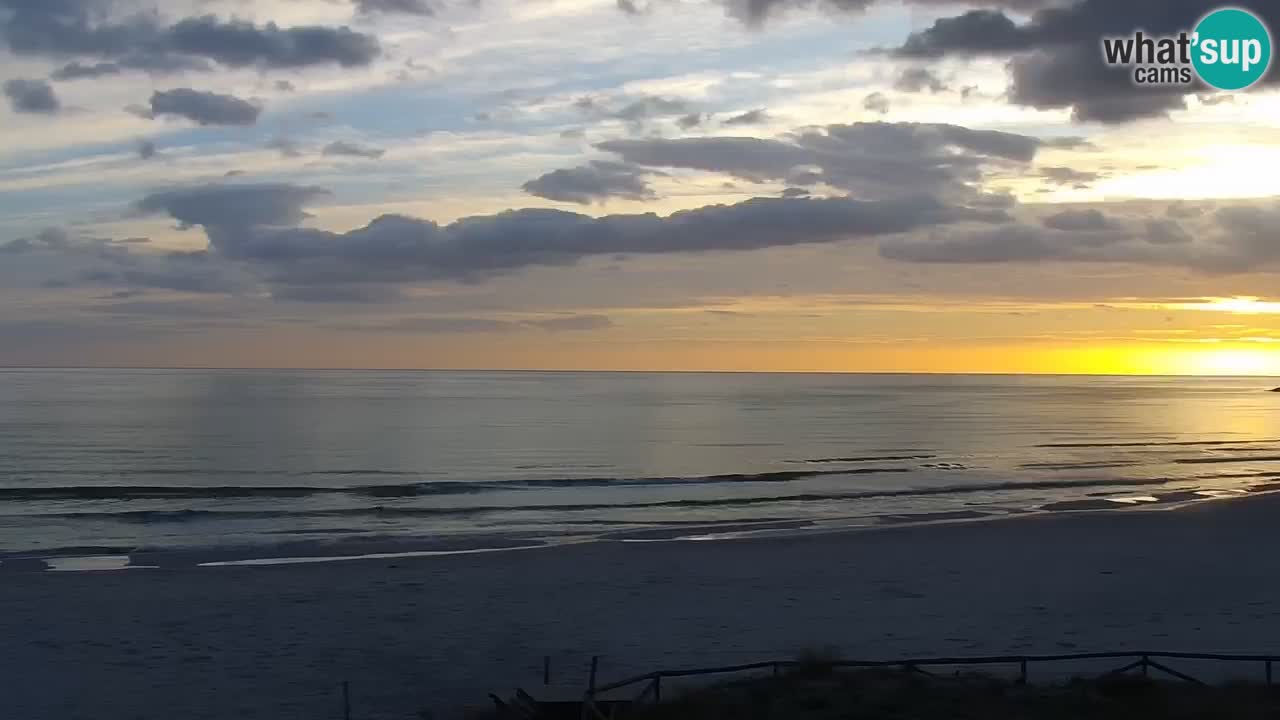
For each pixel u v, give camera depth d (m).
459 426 91.75
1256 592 22.78
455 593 22.44
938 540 29.91
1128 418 112.00
